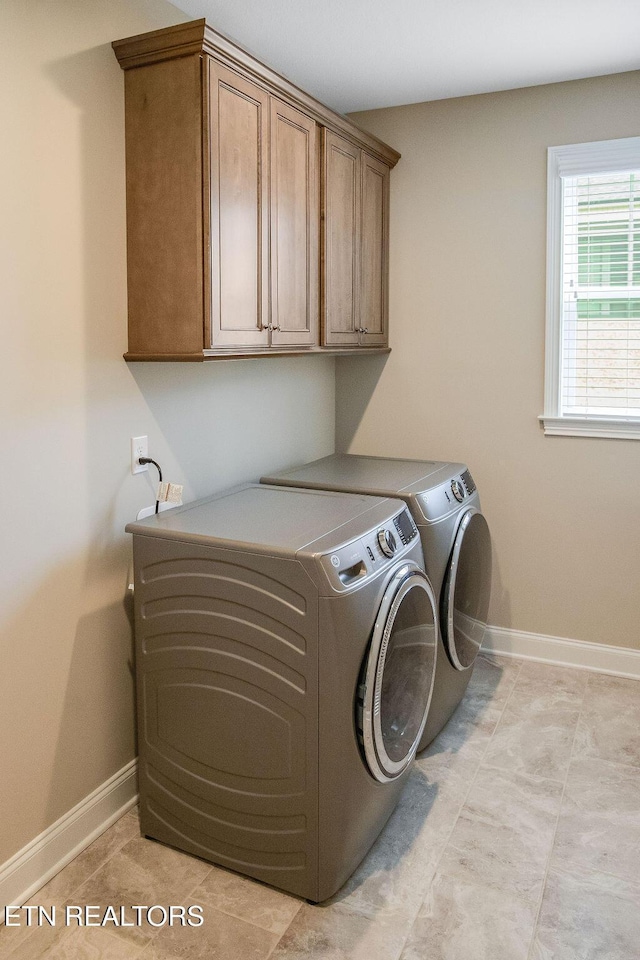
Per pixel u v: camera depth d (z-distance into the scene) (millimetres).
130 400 2301
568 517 3312
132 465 2326
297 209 2551
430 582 2533
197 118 2051
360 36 2598
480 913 1931
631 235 3092
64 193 2000
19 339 1899
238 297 2246
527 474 3365
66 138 1993
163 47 2049
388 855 2154
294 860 1973
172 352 2178
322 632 1827
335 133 2781
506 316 3307
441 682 2666
